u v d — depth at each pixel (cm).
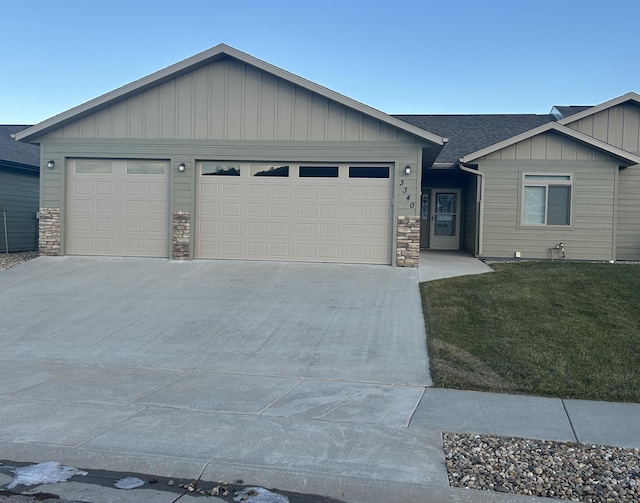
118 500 471
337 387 766
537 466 527
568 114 2159
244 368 848
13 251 2042
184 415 652
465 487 483
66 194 1595
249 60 1491
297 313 1110
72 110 1545
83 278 1372
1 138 2297
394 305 1153
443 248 2055
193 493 487
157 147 1553
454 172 2028
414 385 778
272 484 501
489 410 680
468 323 1012
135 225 1578
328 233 1523
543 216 1692
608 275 1295
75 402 697
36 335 1002
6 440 576
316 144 1509
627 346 888
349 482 489
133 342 966
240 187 1547
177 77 1545
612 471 517
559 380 775
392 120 1457
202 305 1164
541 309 1069
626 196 1748
